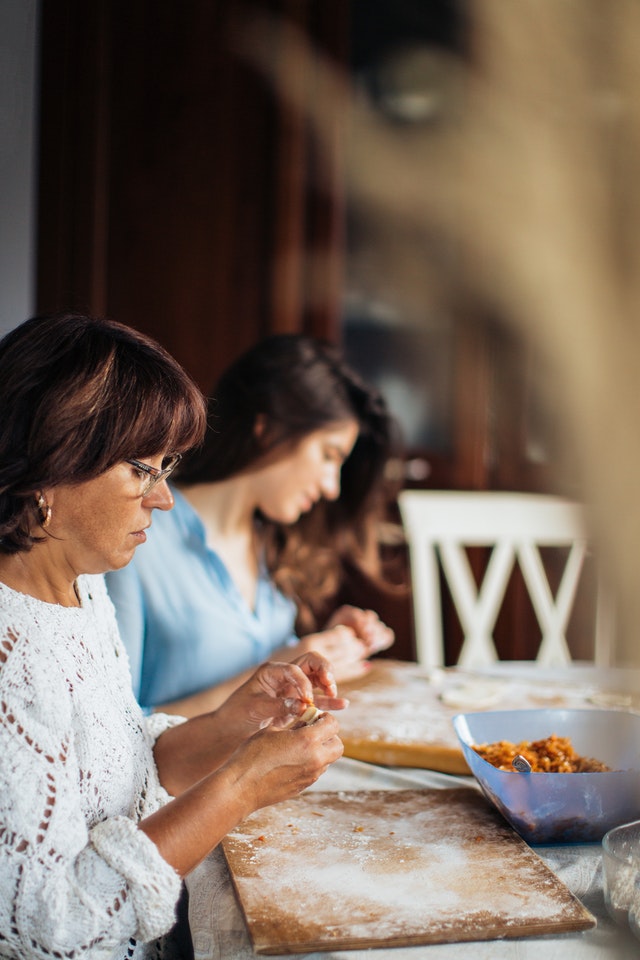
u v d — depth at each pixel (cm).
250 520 191
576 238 22
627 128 22
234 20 280
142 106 282
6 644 84
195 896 91
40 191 277
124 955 93
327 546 215
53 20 273
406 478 299
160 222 286
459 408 290
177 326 290
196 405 92
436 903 84
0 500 86
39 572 94
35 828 79
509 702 157
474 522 257
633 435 21
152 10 279
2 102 270
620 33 22
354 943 77
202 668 167
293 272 289
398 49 265
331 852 96
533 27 23
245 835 100
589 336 22
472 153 25
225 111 284
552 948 78
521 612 300
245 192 287
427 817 107
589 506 22
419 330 292
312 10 276
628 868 82
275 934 78
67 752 84
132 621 161
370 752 131
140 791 104
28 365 85
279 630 191
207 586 171
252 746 90
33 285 280
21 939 79
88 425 84
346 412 185
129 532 92
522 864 93
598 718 119
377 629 184
